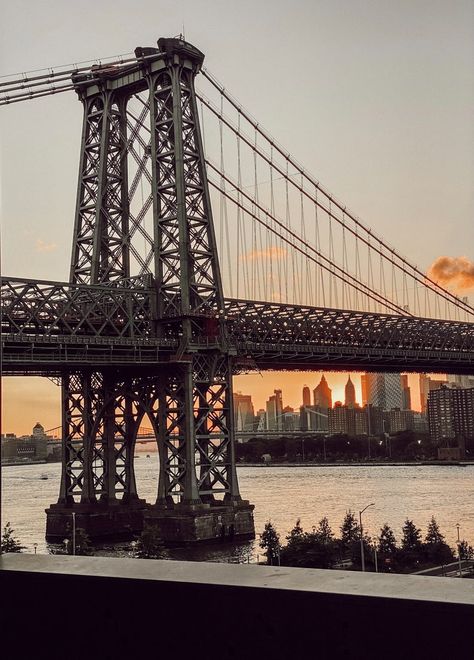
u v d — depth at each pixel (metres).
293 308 127.00
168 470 108.75
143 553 91.19
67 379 116.62
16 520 147.75
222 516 105.69
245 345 119.19
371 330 138.62
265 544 79.62
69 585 7.00
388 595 5.67
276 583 6.18
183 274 108.00
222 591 6.26
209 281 111.88
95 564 7.26
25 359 95.50
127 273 114.25
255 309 122.88
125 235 114.94
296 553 78.12
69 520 111.19
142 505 114.12
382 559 77.06
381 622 5.66
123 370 112.44
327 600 5.84
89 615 6.90
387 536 82.31
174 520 103.50
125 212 116.31
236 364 117.75
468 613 5.38
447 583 5.80
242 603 6.16
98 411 113.94
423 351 144.62
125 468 116.06
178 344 108.62
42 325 100.12
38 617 7.19
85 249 115.44
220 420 111.88
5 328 99.06
